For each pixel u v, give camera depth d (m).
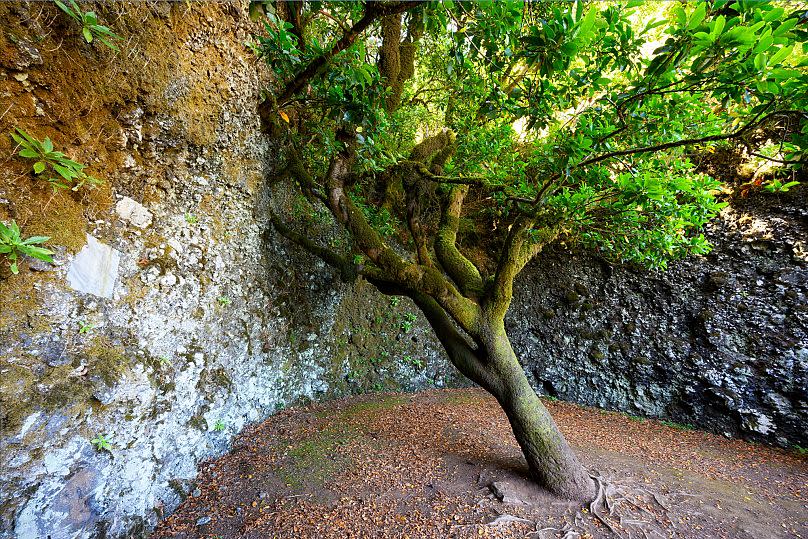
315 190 4.56
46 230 2.28
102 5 2.56
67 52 2.39
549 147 3.35
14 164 2.12
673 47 1.60
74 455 2.29
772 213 5.34
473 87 4.48
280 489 3.30
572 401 6.82
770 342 5.18
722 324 5.58
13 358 2.03
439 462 3.81
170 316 3.33
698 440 5.12
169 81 3.21
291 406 5.39
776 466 4.32
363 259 5.48
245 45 4.29
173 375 3.30
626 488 3.34
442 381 7.41
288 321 5.52
